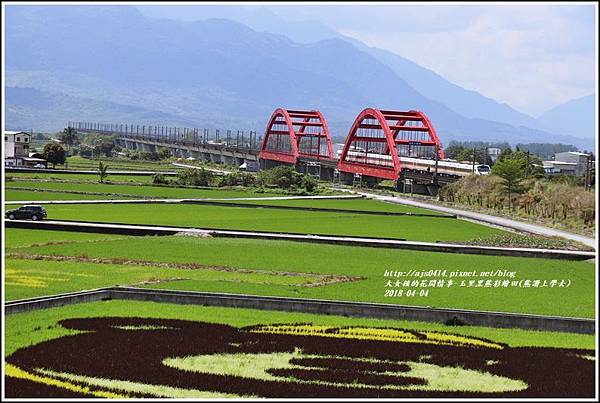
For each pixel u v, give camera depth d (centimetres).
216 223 8588
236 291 4716
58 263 5594
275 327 3878
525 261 6450
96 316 4009
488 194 12494
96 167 19788
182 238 7156
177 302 4403
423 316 4134
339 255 6450
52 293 4503
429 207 12212
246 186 15388
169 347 3491
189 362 3284
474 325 4091
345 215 10281
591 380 3167
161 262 5803
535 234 8594
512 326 4069
